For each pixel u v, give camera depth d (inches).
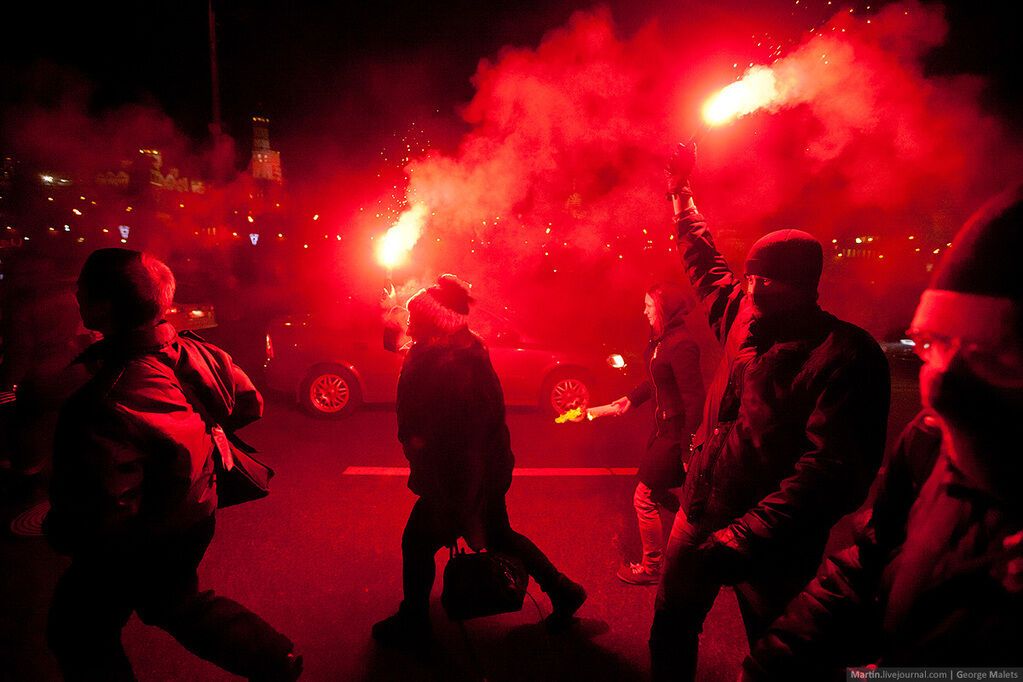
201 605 79.9
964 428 30.9
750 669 48.3
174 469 73.3
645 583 132.3
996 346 29.5
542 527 161.6
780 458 69.7
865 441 63.9
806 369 67.2
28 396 77.9
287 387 262.7
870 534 45.8
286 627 116.6
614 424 261.3
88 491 66.9
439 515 99.0
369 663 106.3
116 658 75.0
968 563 32.4
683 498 82.4
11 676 101.8
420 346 96.3
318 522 161.6
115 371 70.8
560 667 106.6
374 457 213.6
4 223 231.5
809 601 47.4
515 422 262.4
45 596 123.9
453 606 93.5
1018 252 28.9
